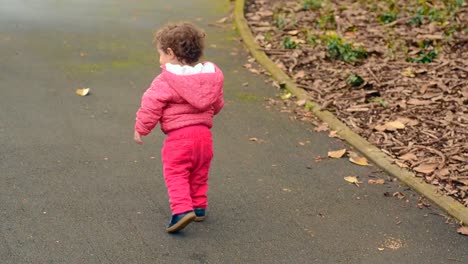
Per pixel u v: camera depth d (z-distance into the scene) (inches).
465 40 350.0
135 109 261.9
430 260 172.2
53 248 169.2
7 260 163.0
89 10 411.2
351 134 243.8
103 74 299.0
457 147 234.7
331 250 174.9
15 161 213.3
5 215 182.4
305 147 236.7
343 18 392.5
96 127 243.0
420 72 308.0
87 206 189.8
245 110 267.4
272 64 319.6
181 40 173.5
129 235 177.0
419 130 249.9
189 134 175.3
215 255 170.6
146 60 321.7
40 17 387.2
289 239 179.2
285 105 275.6
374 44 348.8
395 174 215.8
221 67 319.0
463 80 297.7
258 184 208.4
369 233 183.6
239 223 186.1
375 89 290.2
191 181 182.7
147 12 413.4
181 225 175.3
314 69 315.6
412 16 389.4
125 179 206.4
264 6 426.9
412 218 192.1
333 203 199.0
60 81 286.5
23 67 300.7
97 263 164.2
